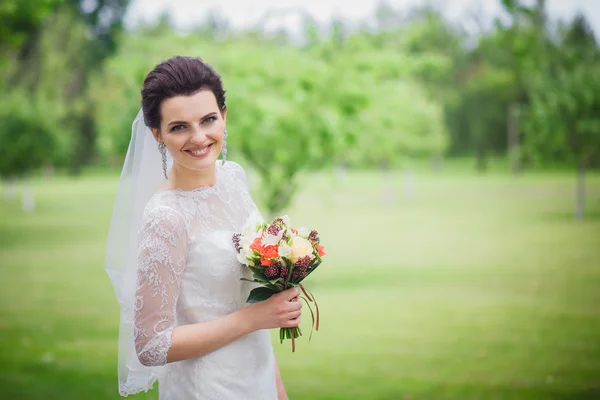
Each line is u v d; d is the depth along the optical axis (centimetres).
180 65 195
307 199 2445
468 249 1284
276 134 830
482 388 511
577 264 1085
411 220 1802
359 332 705
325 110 848
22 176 2428
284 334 198
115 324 754
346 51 938
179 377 202
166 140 195
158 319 188
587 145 1638
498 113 4556
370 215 1952
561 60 1714
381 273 1062
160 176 225
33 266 1185
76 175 4147
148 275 187
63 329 728
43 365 584
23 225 1834
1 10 952
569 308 789
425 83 4600
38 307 848
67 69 3388
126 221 223
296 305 195
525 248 1269
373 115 1041
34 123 2377
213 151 198
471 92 4616
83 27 3531
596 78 1623
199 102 193
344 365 583
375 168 4522
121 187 225
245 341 203
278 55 895
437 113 2550
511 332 688
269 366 211
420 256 1217
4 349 641
